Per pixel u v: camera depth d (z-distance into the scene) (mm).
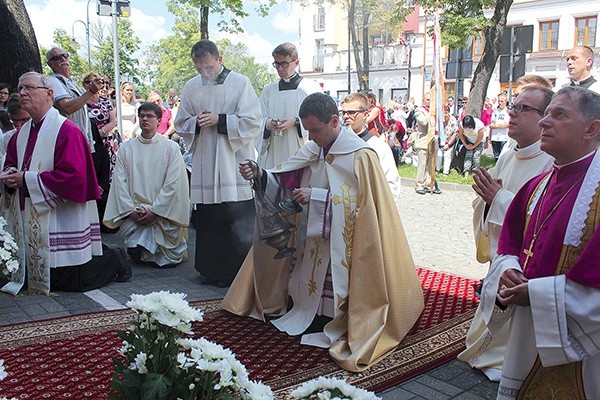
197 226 5824
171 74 33625
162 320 1979
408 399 3393
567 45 29281
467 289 5676
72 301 5184
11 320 4645
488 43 15109
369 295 4004
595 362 2418
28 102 5156
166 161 6535
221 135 5562
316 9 31625
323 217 4125
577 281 2326
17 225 5355
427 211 10570
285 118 5988
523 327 2578
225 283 5820
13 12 8055
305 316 4422
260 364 3814
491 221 3420
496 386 3580
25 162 5281
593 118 2395
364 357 3789
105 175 7840
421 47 30062
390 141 17391
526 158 3770
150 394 1900
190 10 22266
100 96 7836
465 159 14711
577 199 2424
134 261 6695
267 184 4457
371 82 31812
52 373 3617
